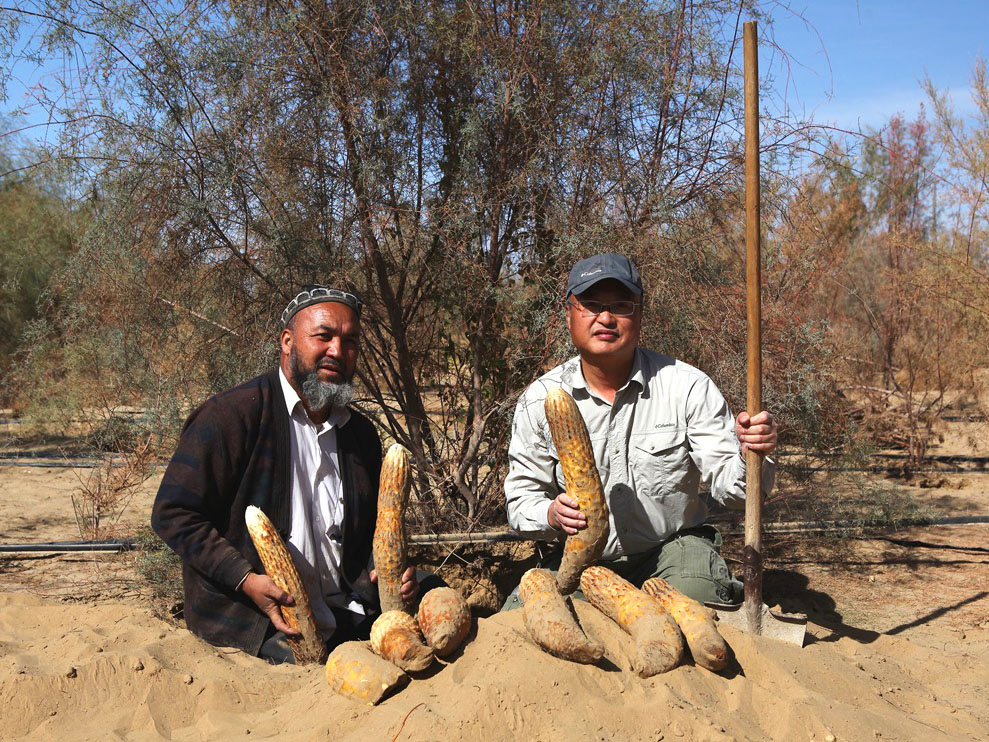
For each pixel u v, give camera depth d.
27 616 3.24
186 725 2.60
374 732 2.32
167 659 2.83
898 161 9.39
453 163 4.82
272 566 3.03
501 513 5.25
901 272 9.57
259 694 2.74
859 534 5.91
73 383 6.29
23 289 9.95
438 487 5.01
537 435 3.44
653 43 4.55
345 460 3.44
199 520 3.19
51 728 2.51
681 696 2.48
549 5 4.54
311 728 2.40
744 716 2.50
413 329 5.26
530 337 4.68
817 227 5.43
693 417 3.37
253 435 3.27
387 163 4.63
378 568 2.97
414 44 4.68
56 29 4.27
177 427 4.82
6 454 8.88
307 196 4.60
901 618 4.57
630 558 3.48
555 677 2.43
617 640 2.68
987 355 9.17
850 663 3.15
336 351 3.26
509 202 4.75
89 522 5.58
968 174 8.70
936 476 8.02
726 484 3.23
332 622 3.38
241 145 4.54
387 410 5.02
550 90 4.69
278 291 4.68
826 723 2.47
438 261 4.82
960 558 5.68
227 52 4.40
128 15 4.32
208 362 4.91
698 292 4.71
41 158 4.59
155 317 4.72
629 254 4.53
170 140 4.45
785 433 5.62
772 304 4.98
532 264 4.79
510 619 2.77
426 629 2.60
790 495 6.12
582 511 2.81
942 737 2.55
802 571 5.45
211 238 4.61
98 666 2.68
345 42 4.55
